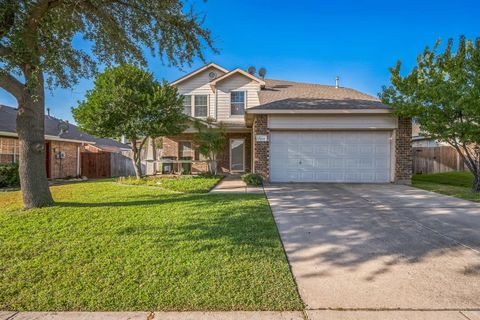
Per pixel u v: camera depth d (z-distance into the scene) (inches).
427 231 197.8
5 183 471.5
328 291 117.3
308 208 269.7
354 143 470.0
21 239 175.8
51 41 246.2
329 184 451.2
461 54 378.0
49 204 272.8
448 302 109.3
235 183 466.0
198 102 682.8
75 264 139.8
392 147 462.9
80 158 724.7
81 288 117.7
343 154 470.6
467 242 175.8
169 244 167.0
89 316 101.0
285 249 163.6
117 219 223.0
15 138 545.3
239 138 681.0
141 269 134.2
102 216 232.4
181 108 516.7
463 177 538.9
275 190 384.2
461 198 323.3
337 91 599.8
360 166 469.4
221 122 585.3
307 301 109.9
